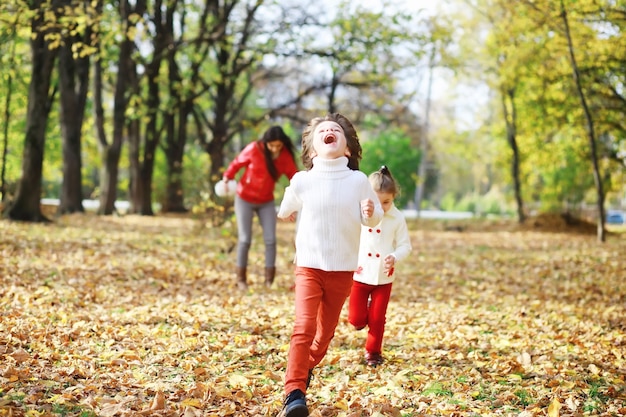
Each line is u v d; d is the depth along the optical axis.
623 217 43.88
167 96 31.53
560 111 22.25
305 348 4.04
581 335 6.79
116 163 23.59
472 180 72.88
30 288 7.66
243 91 34.66
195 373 4.81
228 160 27.23
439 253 16.00
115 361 4.92
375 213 4.20
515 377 5.07
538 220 26.23
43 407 3.84
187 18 28.75
